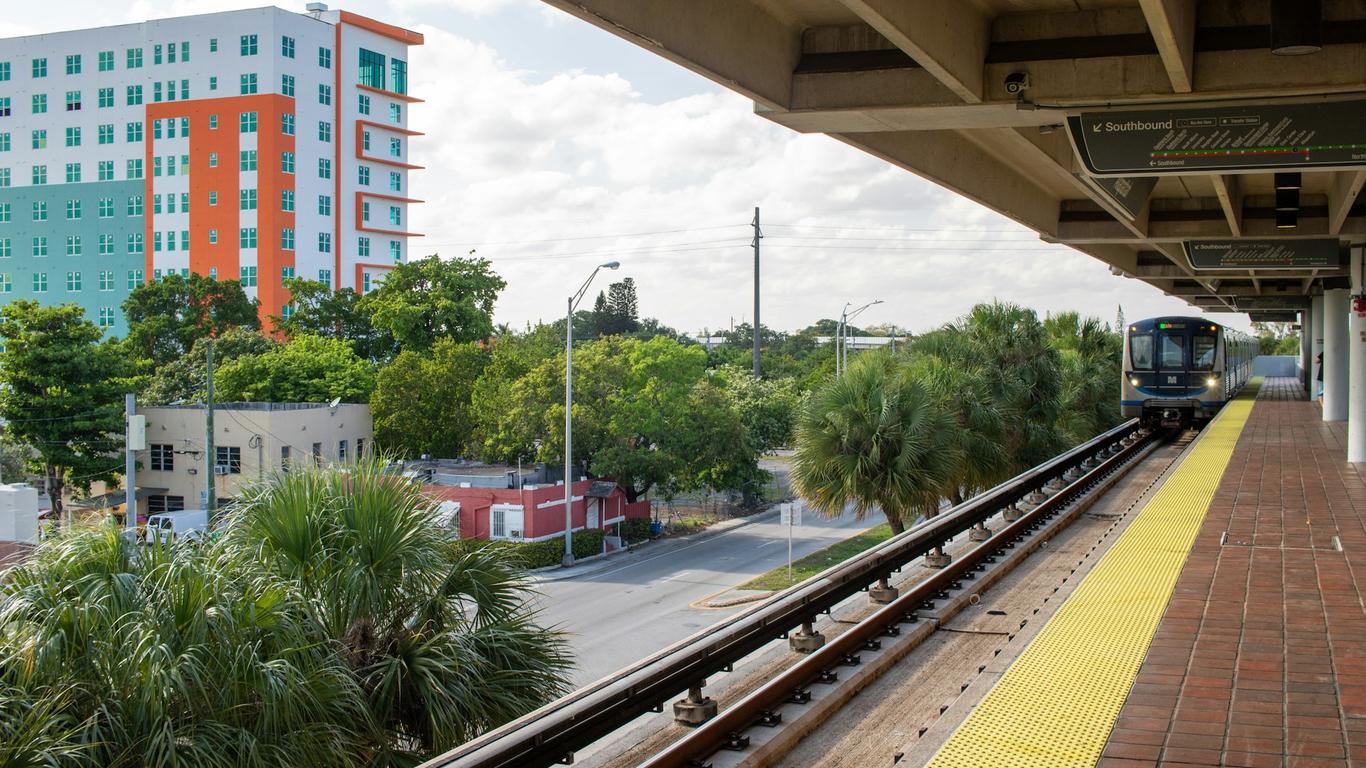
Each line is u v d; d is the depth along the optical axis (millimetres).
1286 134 8820
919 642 8773
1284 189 15125
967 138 13383
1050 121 9531
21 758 6625
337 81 79062
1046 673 6902
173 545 8625
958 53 8445
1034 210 17156
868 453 19500
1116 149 9297
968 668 7992
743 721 6660
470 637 9344
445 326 59156
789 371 78062
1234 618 8234
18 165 82500
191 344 61375
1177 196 17906
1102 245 22781
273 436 40219
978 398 23969
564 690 9922
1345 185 14703
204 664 7523
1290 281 33250
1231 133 8945
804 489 20266
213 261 75938
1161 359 29875
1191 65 8570
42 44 81438
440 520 10016
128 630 7539
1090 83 8969
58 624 7547
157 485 41469
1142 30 8859
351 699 8203
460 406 44969
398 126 83188
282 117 75188
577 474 42875
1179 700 6336
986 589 10688
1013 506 14711
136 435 23984
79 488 41781
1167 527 12578
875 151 11234
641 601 29141
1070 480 19078
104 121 79938
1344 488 15695
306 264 77125
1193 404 29578
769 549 38344
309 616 8523
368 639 9008
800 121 9867
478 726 8875
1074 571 10312
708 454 42062
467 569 9695
